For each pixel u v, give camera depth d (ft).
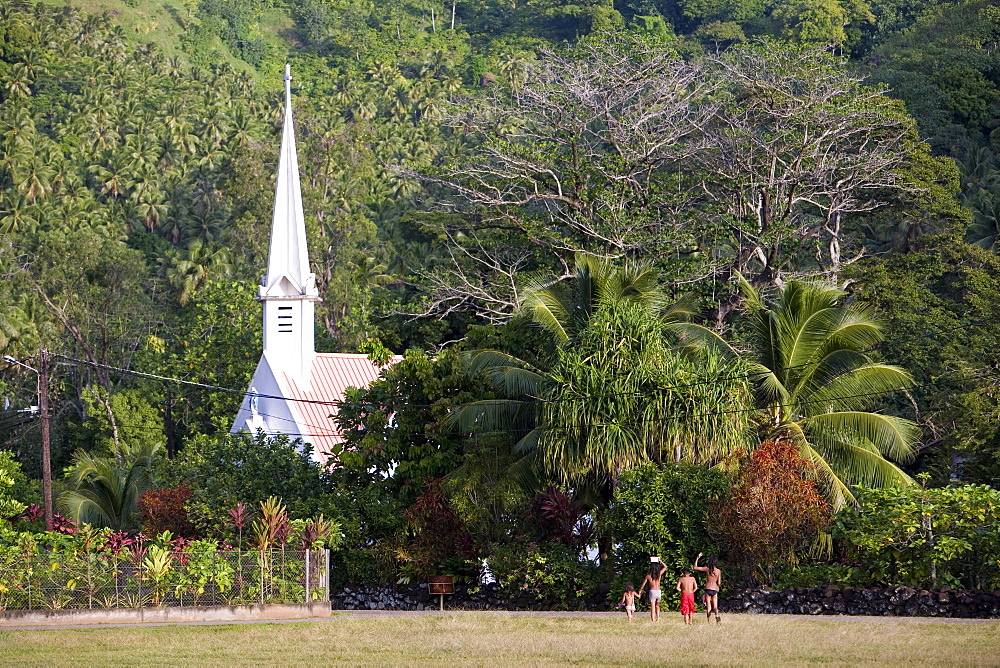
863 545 417.28
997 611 388.16
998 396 528.22
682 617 406.62
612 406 448.24
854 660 299.99
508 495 476.54
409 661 313.32
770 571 444.55
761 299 627.87
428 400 529.86
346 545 498.69
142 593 408.87
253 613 414.21
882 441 469.16
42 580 402.93
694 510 442.50
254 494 523.29
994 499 404.77
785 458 437.58
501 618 411.95
